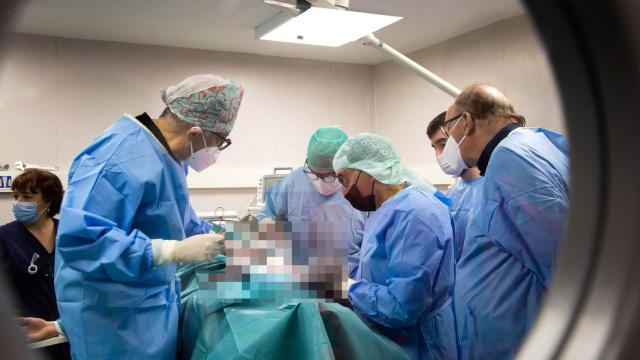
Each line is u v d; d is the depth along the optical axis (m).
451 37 3.47
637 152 0.44
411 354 1.17
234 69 3.91
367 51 3.93
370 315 1.13
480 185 1.69
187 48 3.74
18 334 0.35
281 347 0.88
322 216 1.84
